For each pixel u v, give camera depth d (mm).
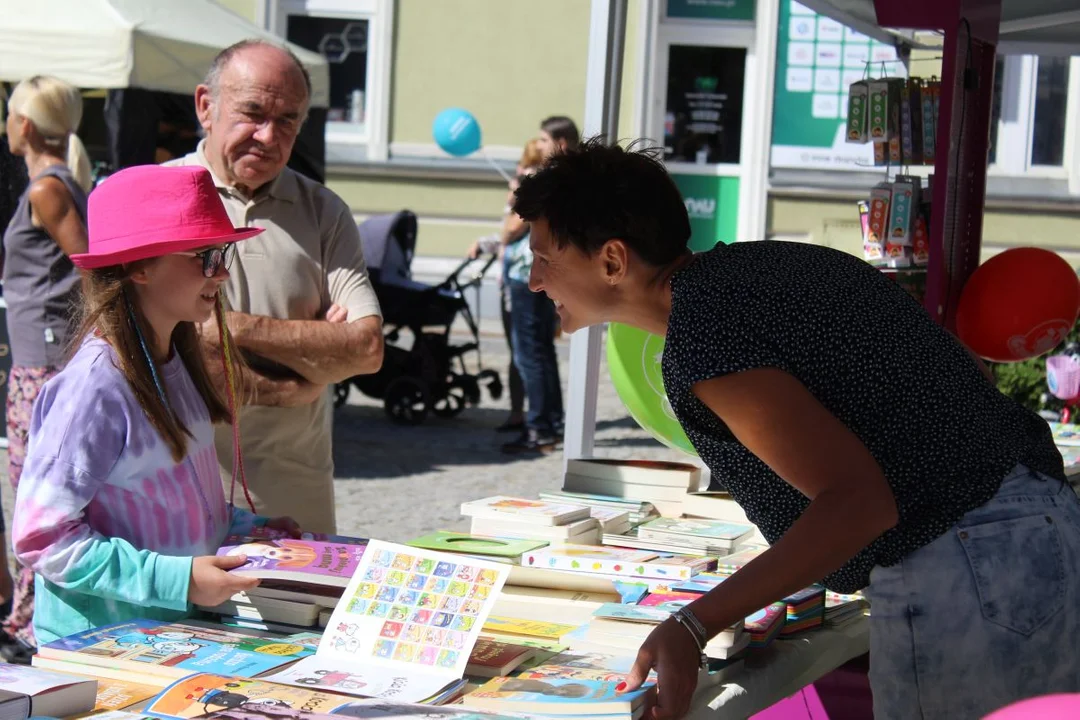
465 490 6754
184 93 6656
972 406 1762
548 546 2340
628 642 1910
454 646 1788
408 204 12094
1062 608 1761
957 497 1735
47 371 4098
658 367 3041
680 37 11719
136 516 2039
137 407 2006
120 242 2021
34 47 6391
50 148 4324
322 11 12039
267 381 2936
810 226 11773
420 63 11984
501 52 11883
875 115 3762
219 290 2266
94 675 1774
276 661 1792
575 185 1738
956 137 3018
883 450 1702
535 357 7754
